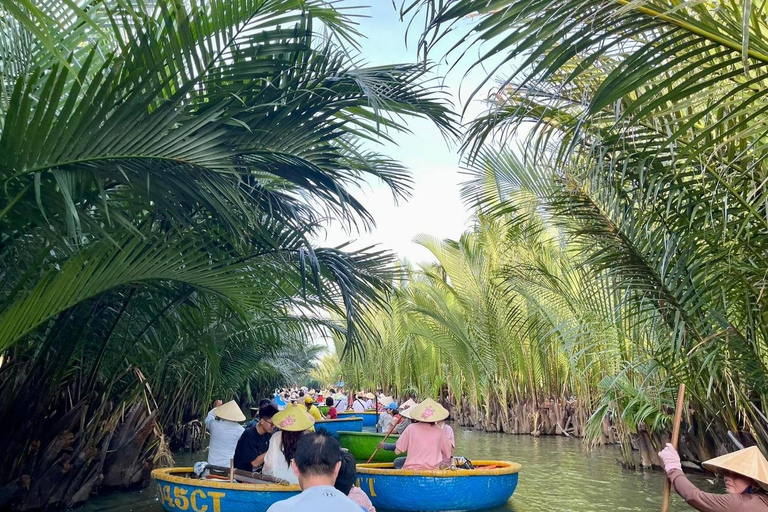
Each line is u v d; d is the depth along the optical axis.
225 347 13.62
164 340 9.55
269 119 6.46
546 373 19.28
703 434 10.29
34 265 5.44
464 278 20.58
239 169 7.01
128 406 9.79
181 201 6.82
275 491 7.44
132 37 5.00
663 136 5.04
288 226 7.64
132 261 5.64
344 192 7.41
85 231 6.08
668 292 5.86
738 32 2.96
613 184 5.62
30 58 6.39
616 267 6.15
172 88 6.64
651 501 8.95
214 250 7.27
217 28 5.70
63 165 5.01
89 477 8.43
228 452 9.18
